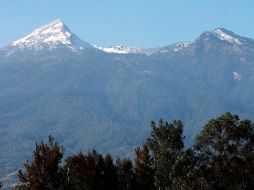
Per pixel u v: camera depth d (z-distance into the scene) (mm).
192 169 111562
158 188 112625
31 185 102938
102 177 107500
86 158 107000
